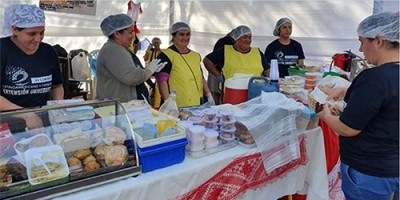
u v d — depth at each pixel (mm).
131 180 1216
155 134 1309
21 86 1729
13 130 1172
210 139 1445
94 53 4320
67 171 1119
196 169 1339
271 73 2150
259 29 4699
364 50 1409
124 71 2049
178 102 2451
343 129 1396
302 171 1775
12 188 1035
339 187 1918
